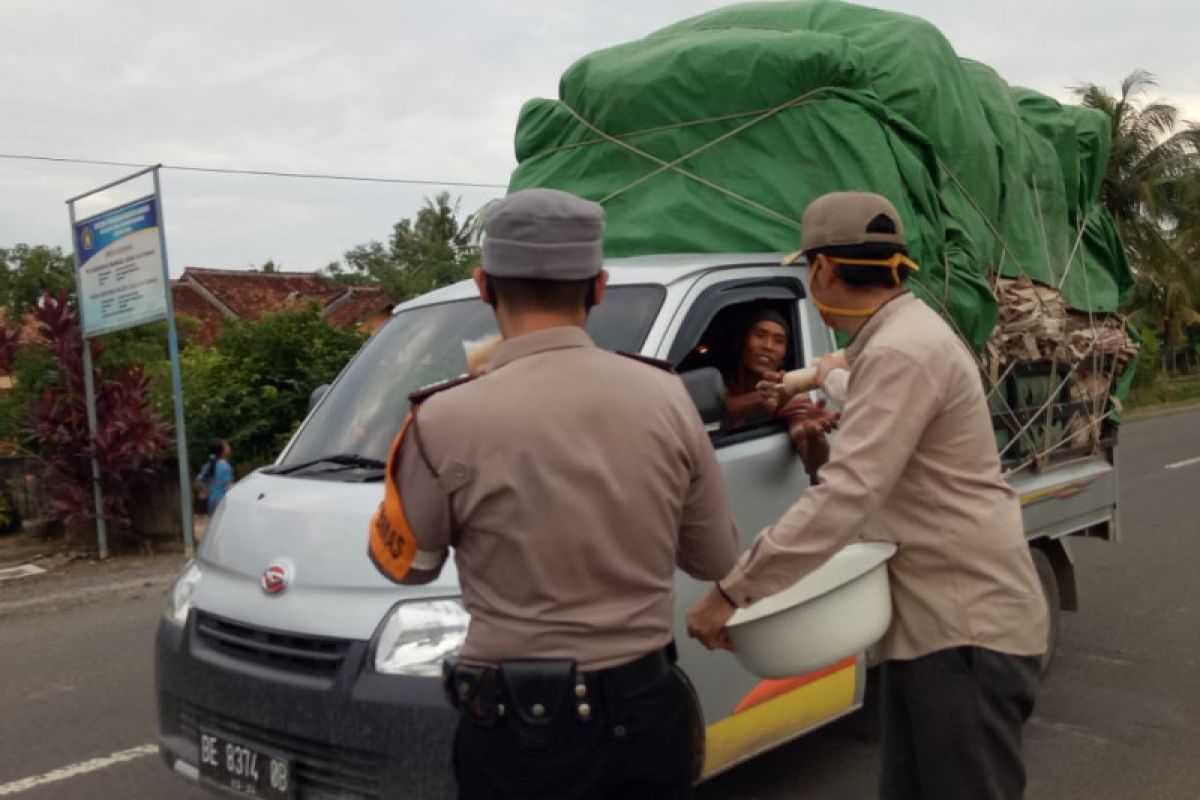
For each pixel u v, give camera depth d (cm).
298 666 320
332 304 3600
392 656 305
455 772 206
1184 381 3388
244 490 379
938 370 243
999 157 535
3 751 512
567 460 193
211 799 450
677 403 206
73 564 1037
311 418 421
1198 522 1015
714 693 355
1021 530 258
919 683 254
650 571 200
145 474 1082
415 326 438
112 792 461
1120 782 454
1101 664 611
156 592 883
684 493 206
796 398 398
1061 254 587
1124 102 2773
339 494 347
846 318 264
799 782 450
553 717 191
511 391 196
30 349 1321
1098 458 623
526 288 203
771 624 241
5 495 1220
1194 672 594
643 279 397
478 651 198
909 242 427
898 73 472
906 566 255
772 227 438
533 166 504
